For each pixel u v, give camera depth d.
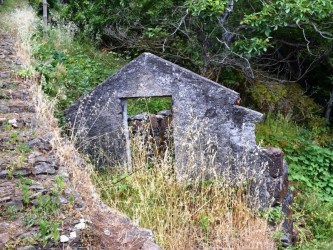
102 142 5.93
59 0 17.69
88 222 3.15
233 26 8.27
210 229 4.74
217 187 5.11
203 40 8.27
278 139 7.98
